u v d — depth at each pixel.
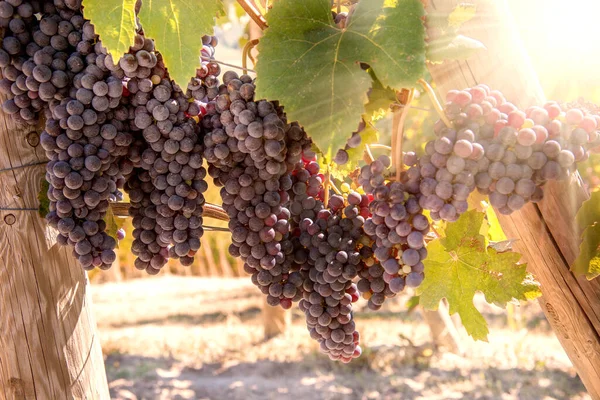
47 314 0.76
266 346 3.76
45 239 0.76
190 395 3.06
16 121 0.70
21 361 0.76
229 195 0.71
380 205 0.63
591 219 0.69
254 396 3.03
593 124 0.63
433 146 0.63
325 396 3.00
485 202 0.77
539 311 4.26
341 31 0.63
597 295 0.72
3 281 0.75
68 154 0.65
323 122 0.61
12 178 0.74
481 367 3.23
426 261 0.71
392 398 2.94
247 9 0.69
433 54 0.64
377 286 0.70
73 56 0.65
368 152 0.75
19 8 0.64
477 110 0.62
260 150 0.65
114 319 4.58
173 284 5.94
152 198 0.70
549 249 0.72
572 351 0.76
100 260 0.68
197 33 0.64
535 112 0.63
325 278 0.69
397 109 0.67
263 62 0.62
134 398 3.02
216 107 0.67
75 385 0.79
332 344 0.71
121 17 0.63
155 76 0.66
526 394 2.88
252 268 0.72
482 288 0.70
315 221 0.73
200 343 3.87
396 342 3.68
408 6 0.62
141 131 0.69
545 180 0.63
